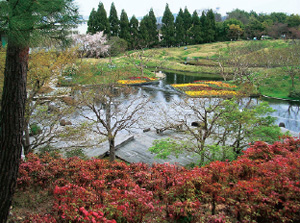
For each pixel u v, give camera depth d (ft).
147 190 22.36
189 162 40.37
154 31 228.63
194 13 237.25
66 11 12.53
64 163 27.71
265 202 16.63
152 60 182.19
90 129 37.27
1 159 14.67
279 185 17.15
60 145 42.93
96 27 179.42
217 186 18.56
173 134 51.62
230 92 90.74
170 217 17.93
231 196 18.12
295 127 61.46
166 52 210.38
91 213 14.84
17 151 15.10
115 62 151.74
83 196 18.25
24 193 22.47
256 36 227.81
